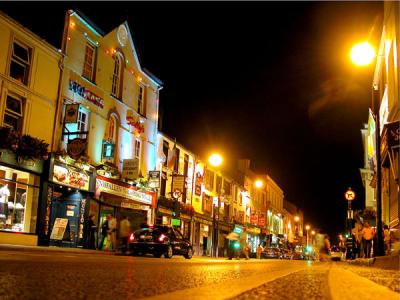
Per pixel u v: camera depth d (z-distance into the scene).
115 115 27.53
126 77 28.89
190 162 37.38
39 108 21.62
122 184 27.23
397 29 19.05
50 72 22.44
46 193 21.08
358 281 6.45
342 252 45.59
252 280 6.63
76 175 23.02
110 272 7.41
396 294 4.47
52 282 5.18
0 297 3.83
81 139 22.14
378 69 26.23
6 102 20.03
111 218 23.56
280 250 54.44
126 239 22.50
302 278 7.16
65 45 23.31
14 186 19.75
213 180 42.62
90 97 25.19
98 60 26.05
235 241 30.92
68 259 11.33
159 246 21.89
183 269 10.16
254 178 59.41
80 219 23.45
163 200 31.94
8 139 18.67
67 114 22.89
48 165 21.12
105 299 3.93
